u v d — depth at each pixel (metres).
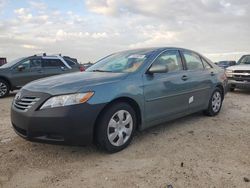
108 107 4.13
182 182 3.32
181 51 5.76
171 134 5.16
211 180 3.36
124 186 3.23
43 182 3.36
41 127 3.79
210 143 4.66
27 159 4.03
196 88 5.80
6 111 7.57
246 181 3.34
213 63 6.83
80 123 3.81
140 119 4.63
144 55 5.09
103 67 5.24
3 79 10.90
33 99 3.94
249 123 5.99
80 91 3.87
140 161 3.92
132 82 4.46
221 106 7.38
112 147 4.18
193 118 6.38
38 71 11.62
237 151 4.29
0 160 4.00
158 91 4.84
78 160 3.98
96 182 3.34
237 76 11.09
